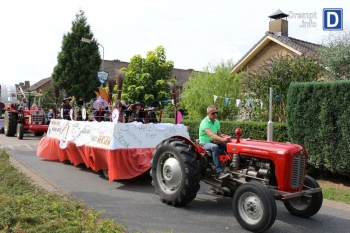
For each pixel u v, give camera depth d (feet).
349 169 25.27
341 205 21.33
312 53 39.83
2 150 34.50
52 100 110.83
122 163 24.81
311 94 27.32
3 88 65.82
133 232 15.60
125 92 61.16
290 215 19.20
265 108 39.55
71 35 119.03
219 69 51.88
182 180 19.27
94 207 19.42
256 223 15.96
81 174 28.25
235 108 49.67
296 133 28.35
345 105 25.14
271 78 38.06
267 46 62.08
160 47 63.31
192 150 20.11
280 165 16.85
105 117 30.01
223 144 20.03
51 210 15.62
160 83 60.64
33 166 30.96
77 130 30.14
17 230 13.12
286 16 68.08
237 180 18.31
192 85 54.44
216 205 20.49
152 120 32.86
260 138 32.81
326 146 26.20
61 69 118.21
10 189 20.18
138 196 22.08
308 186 18.38
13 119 55.52
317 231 16.70
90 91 116.88
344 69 37.63
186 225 16.92
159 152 20.90
